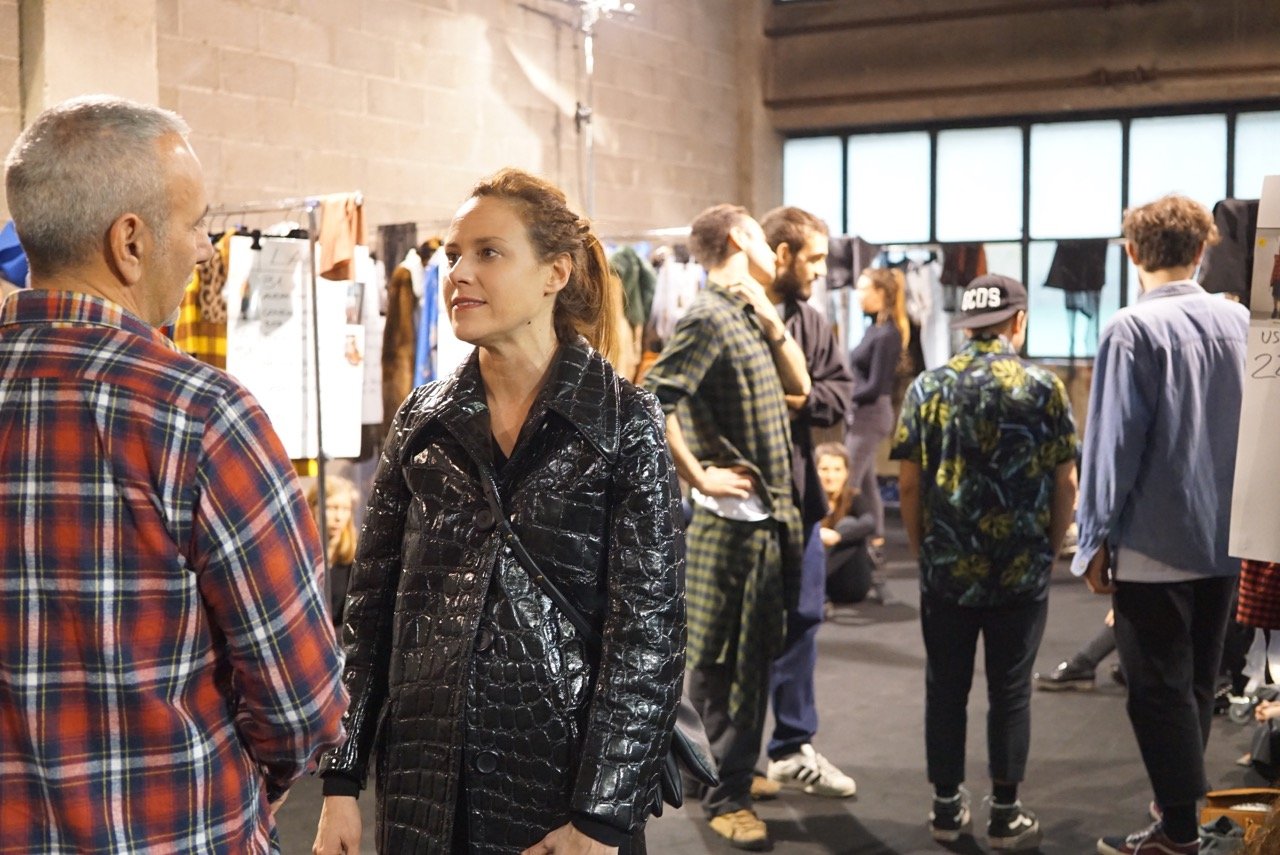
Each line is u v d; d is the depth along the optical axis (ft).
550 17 24.11
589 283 5.71
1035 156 29.63
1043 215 29.66
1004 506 10.41
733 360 10.82
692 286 15.19
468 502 5.35
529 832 5.11
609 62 26.07
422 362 14.85
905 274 21.07
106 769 3.93
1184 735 9.72
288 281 13.15
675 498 5.38
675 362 10.77
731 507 10.93
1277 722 9.91
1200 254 9.82
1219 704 14.70
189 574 3.99
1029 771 12.96
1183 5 27.32
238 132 18.06
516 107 23.43
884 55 30.17
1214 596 9.84
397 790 5.26
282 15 18.65
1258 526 6.95
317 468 13.47
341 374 14.15
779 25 31.07
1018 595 10.48
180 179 4.17
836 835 11.35
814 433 20.74
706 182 29.58
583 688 5.20
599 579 5.29
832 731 14.47
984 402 10.35
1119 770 12.94
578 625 5.25
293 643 4.10
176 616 3.98
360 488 16.10
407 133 20.99
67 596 3.89
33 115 14.75
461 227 5.37
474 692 5.15
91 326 4.01
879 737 14.24
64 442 3.90
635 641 5.11
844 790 12.30
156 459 3.90
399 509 5.69
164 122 4.20
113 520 3.90
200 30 17.40
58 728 3.91
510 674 5.13
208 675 4.11
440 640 5.23
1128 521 9.71
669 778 5.57
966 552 10.50
